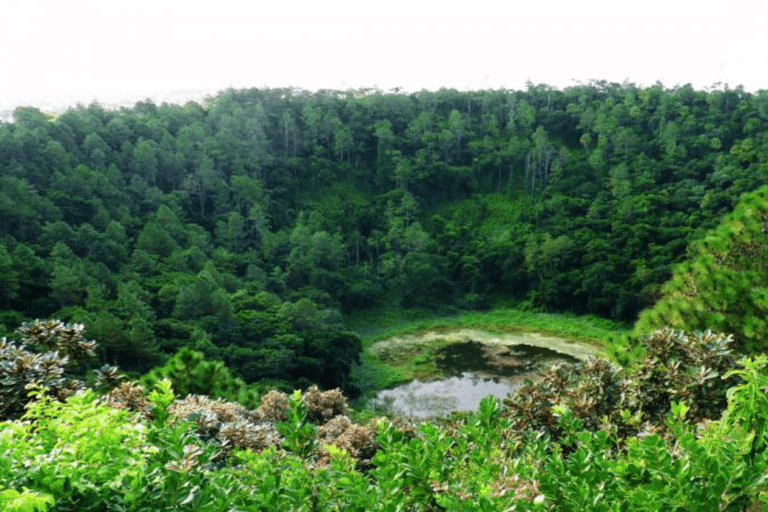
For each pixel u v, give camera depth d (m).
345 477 3.90
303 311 54.84
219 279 63.88
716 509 3.06
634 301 63.19
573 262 74.19
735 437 3.67
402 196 99.25
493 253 79.25
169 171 91.00
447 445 4.47
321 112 120.38
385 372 50.22
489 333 62.97
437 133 114.62
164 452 3.84
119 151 95.75
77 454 3.65
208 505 3.44
